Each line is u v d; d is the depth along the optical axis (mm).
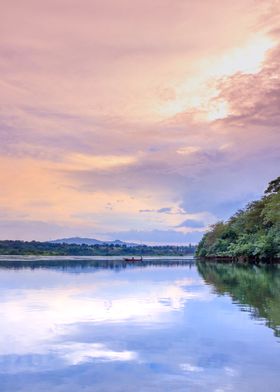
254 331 14227
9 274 49031
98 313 18500
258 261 82750
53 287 31484
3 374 10133
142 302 22078
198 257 145125
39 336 13898
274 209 68375
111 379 9758
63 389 9172
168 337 13625
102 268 68062
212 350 12008
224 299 22453
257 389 9086
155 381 9609
